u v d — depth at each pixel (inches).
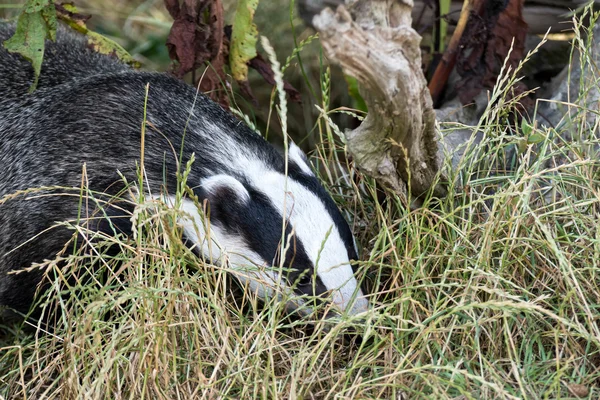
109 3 419.5
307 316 208.5
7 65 269.0
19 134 250.8
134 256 225.9
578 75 290.8
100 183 233.5
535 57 322.7
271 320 205.0
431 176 243.1
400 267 221.1
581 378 195.6
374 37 196.1
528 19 323.9
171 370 206.2
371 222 260.8
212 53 285.0
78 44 288.5
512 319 211.3
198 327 212.5
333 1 339.0
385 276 244.7
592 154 250.5
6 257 242.7
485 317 207.5
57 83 265.7
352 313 217.8
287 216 223.1
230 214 222.2
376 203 243.9
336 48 194.9
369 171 231.6
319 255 211.3
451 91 311.4
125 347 198.2
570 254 217.2
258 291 227.0
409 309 220.2
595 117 271.7
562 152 239.8
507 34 283.0
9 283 245.3
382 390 190.4
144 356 197.3
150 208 219.1
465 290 205.2
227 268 215.2
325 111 263.7
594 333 203.2
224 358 204.4
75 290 222.2
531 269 227.6
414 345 195.3
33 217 236.8
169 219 220.2
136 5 423.2
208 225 220.5
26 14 252.5
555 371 201.9
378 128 220.2
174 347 201.2
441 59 301.9
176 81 254.7
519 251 227.5
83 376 210.8
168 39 279.0
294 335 223.3
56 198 234.5
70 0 293.1
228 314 222.5
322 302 215.5
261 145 241.3
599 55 280.2
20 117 255.0
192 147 235.6
